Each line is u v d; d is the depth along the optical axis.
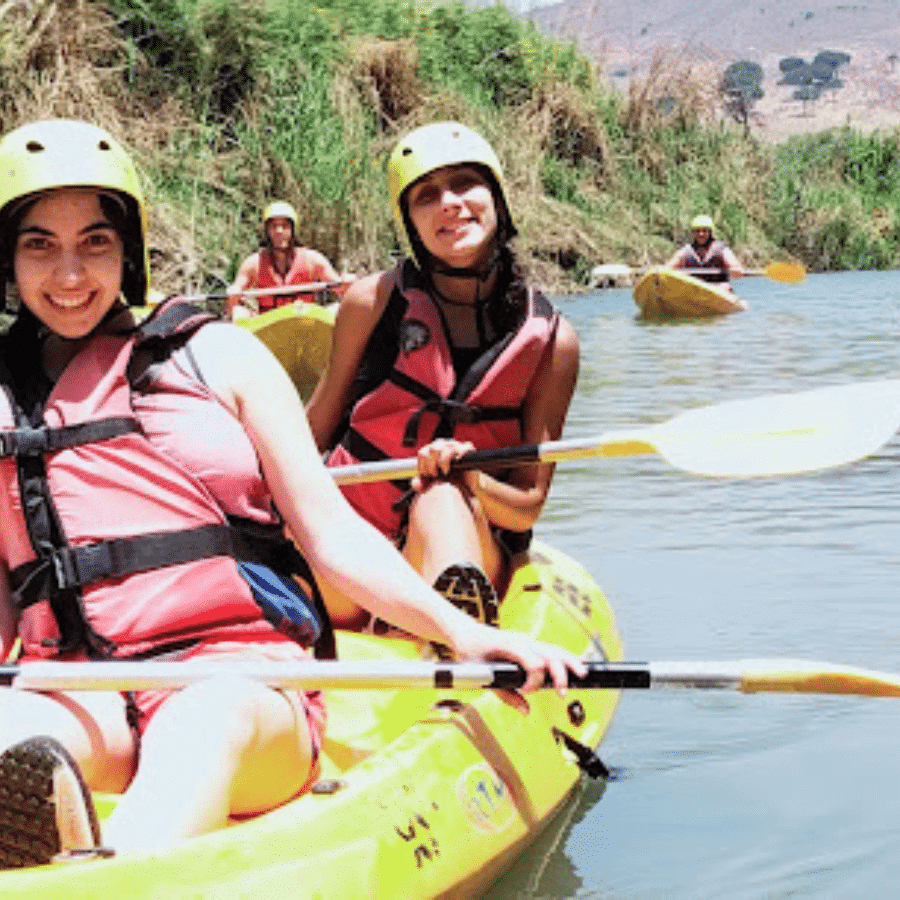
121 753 2.46
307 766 2.54
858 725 3.74
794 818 3.16
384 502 3.97
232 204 16.17
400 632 3.76
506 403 3.97
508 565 4.13
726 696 4.05
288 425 2.62
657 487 6.50
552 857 2.98
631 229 21.52
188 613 2.54
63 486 2.56
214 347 2.63
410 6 21.39
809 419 3.49
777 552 5.25
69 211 2.54
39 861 2.09
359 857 2.32
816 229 24.69
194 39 16.77
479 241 3.86
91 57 15.73
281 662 2.43
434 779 2.71
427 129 3.90
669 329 13.66
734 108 24.81
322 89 17.62
